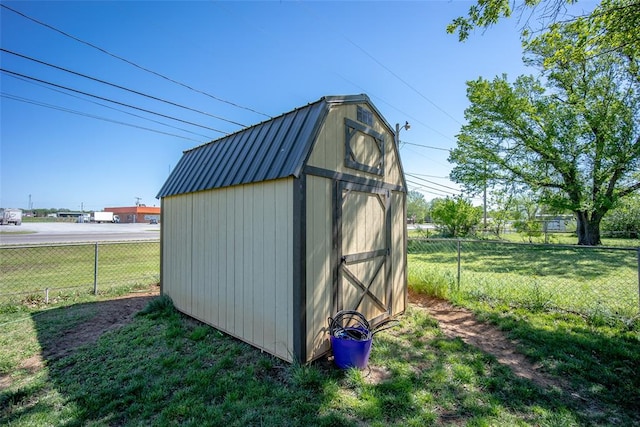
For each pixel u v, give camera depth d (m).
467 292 5.25
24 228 28.89
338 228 3.21
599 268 8.12
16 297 5.14
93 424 1.98
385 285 4.10
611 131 12.88
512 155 15.21
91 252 12.13
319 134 2.98
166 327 3.79
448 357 2.99
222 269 3.63
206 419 2.00
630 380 2.51
